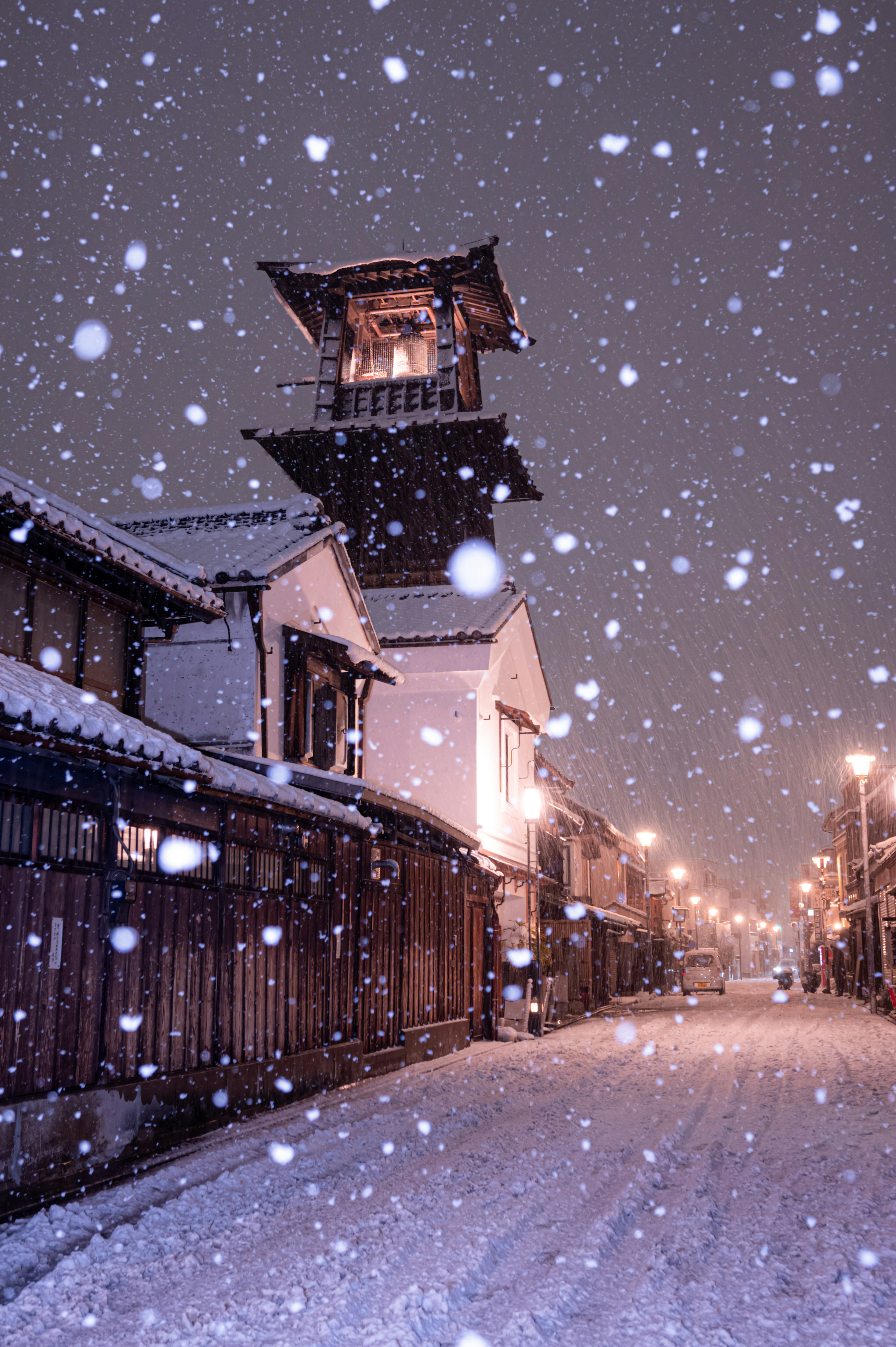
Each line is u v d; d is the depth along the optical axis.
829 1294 5.27
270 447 33.22
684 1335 4.75
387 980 17.28
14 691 7.47
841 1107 11.97
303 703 18.69
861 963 41.88
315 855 14.43
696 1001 43.41
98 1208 7.30
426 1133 10.47
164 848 10.43
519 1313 5.02
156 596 12.23
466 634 25.77
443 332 33.78
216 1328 4.91
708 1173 8.41
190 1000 10.80
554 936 32.78
